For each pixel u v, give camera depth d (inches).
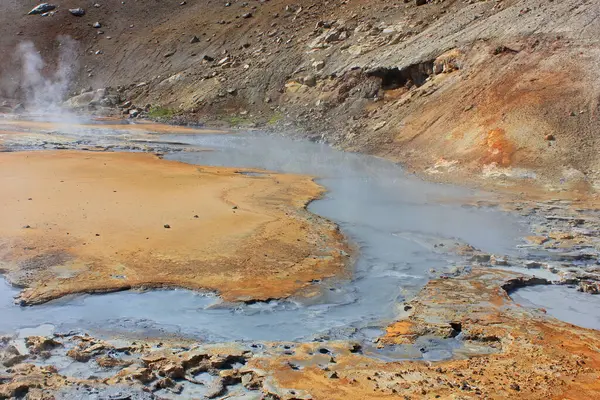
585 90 881.5
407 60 1293.1
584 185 756.6
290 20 2074.3
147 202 649.6
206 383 301.1
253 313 389.1
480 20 1282.0
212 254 488.7
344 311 397.4
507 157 845.2
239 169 917.8
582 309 413.1
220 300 405.1
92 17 2652.6
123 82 2192.4
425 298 416.5
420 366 322.3
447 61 1177.4
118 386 287.4
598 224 614.9
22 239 500.4
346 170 941.8
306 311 395.2
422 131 1053.8
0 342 332.2
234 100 1753.2
